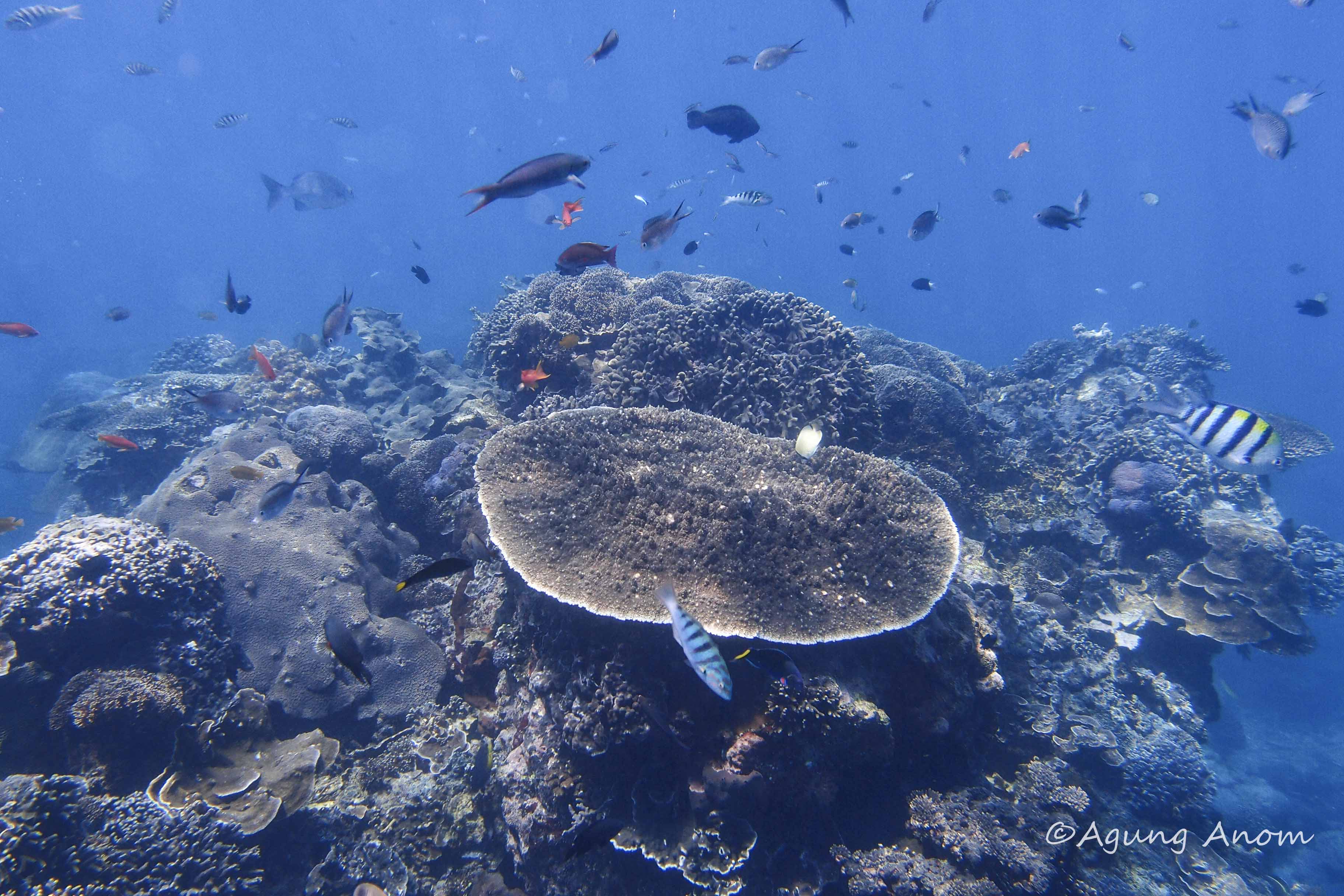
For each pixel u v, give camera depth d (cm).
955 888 114
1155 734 179
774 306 211
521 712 128
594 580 114
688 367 190
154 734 122
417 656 156
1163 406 134
